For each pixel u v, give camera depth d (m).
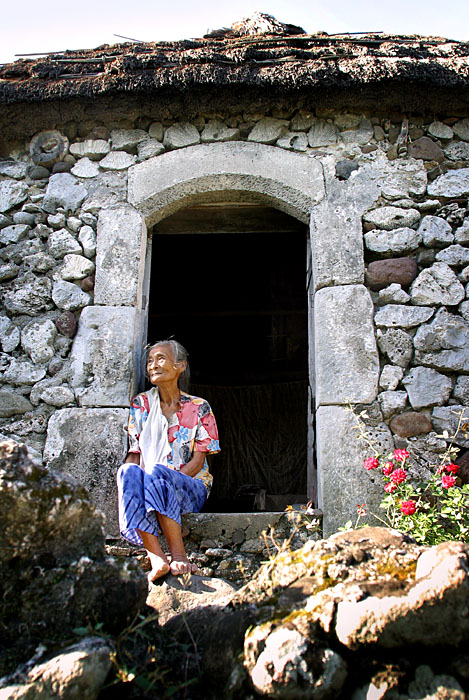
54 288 3.98
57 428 3.68
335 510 3.50
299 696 2.02
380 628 2.04
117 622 2.35
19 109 4.17
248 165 4.11
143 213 4.12
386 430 3.63
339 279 3.89
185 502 3.29
